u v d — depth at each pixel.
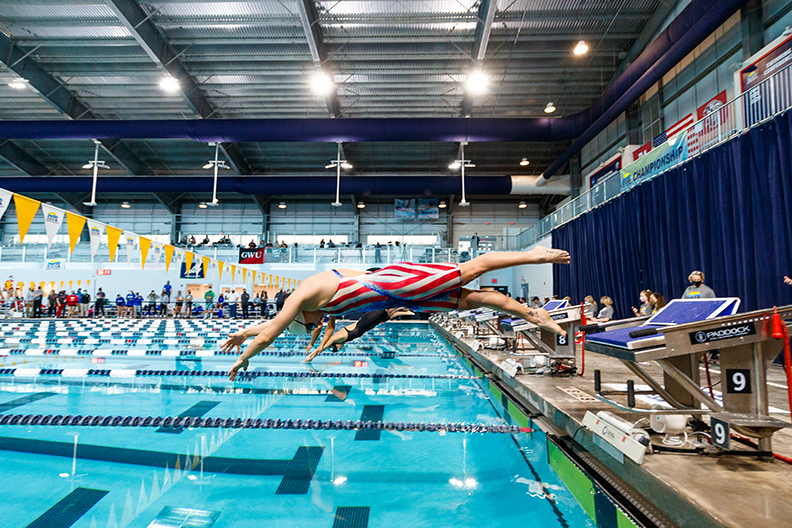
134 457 2.36
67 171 18.66
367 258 16.55
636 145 11.38
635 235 7.98
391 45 10.39
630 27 9.85
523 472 2.21
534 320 2.25
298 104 13.39
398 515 1.73
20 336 8.87
